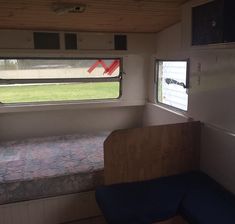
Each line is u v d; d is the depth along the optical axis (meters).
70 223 2.30
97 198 2.04
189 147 2.41
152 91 3.41
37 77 3.06
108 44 3.04
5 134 3.17
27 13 2.26
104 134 3.36
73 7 2.11
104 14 2.40
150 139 2.26
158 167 2.33
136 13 2.41
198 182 2.20
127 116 3.58
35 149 2.84
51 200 2.20
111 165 2.19
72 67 3.15
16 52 2.78
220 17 2.02
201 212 1.75
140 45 3.15
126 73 3.38
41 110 3.19
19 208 2.13
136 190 2.08
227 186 2.12
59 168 2.31
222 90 2.13
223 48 2.04
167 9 2.39
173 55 2.82
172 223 1.97
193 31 2.35
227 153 2.10
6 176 2.16
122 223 1.71
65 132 3.39
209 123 2.31
